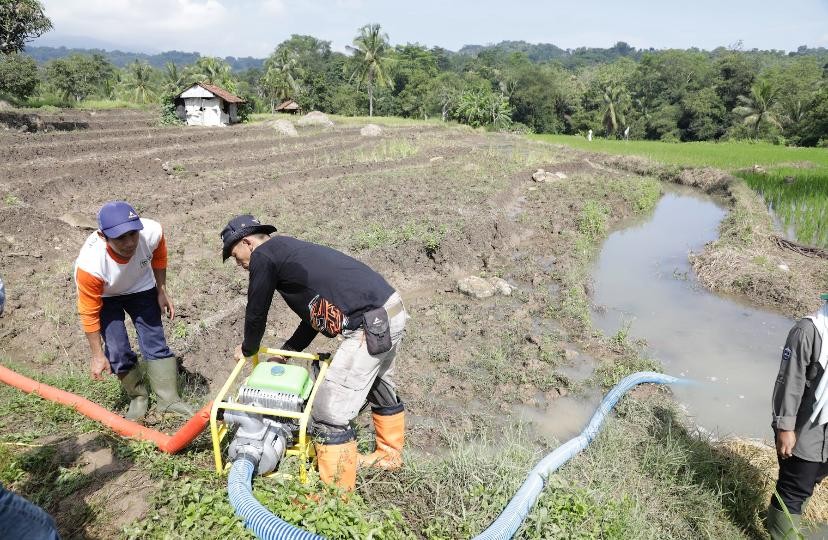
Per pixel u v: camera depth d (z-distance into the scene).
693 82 71.88
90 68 55.91
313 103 77.56
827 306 3.65
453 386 6.46
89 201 13.56
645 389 6.55
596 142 37.41
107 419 4.23
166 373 4.66
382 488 4.00
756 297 9.96
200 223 12.08
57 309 7.42
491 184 16.47
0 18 26.36
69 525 3.14
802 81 63.69
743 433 5.83
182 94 35.91
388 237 10.55
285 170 18.53
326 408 3.49
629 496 4.30
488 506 3.81
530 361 7.05
